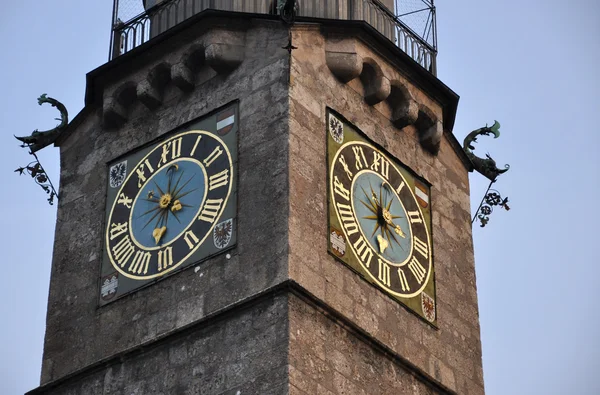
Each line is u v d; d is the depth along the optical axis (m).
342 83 65.88
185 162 65.00
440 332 65.00
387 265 64.19
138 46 66.88
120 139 67.25
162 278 63.31
